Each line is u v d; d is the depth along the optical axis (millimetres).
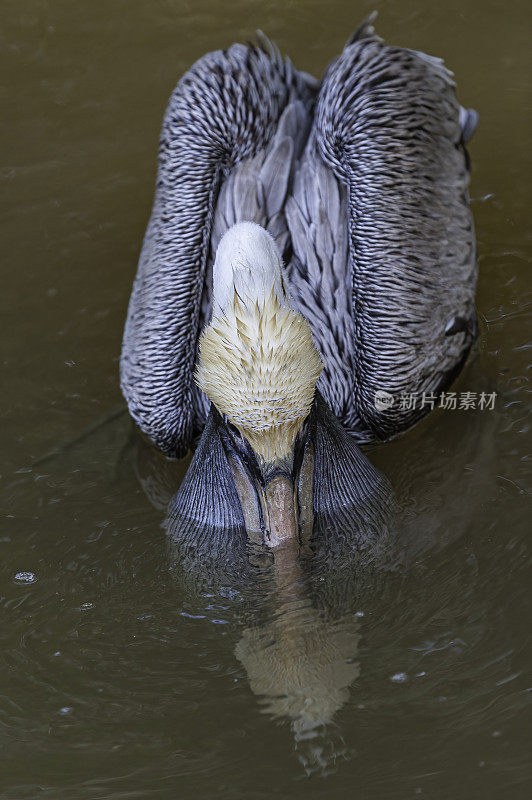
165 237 7879
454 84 8453
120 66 12469
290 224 7957
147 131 11562
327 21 12758
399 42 12359
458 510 7266
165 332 7676
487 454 7770
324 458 6832
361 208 7609
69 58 12648
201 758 5656
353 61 7832
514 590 6531
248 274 5781
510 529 7035
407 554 6855
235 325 5645
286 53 12258
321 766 5516
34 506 7637
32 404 8617
